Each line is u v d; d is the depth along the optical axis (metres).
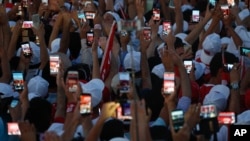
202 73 19.34
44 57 19.86
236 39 20.88
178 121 13.66
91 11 23.11
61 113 16.36
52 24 24.25
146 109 14.80
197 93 17.36
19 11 25.44
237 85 16.83
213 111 13.84
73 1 25.09
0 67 19.55
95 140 13.81
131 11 23.91
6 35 21.73
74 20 23.48
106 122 14.90
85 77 18.17
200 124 13.80
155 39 20.97
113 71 18.53
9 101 16.78
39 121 15.59
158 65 18.50
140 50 19.00
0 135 15.88
